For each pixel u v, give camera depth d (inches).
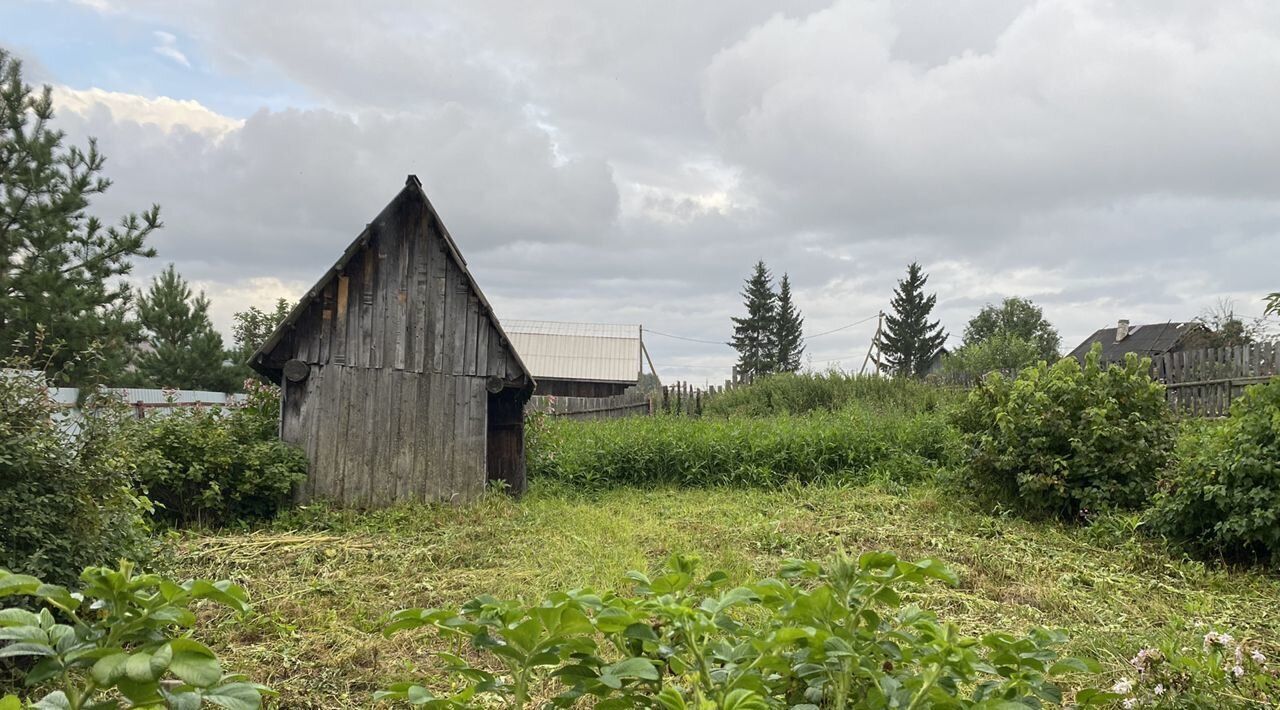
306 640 223.8
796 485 501.4
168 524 387.9
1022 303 2787.9
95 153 597.6
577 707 168.1
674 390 995.3
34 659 178.9
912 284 2498.8
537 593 269.1
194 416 441.4
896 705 82.7
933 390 841.5
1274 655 210.4
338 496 446.6
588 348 1392.7
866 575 89.7
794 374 967.0
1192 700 154.3
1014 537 356.2
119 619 70.5
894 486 484.7
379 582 291.4
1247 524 294.8
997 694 90.2
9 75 580.1
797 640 86.4
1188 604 256.7
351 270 458.3
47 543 194.5
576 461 550.6
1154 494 347.9
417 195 465.4
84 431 224.4
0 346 502.0
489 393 480.4
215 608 247.4
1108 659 202.8
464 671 89.7
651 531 383.2
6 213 561.0
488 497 459.5
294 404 449.1
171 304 957.2
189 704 67.3
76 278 576.1
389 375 459.2
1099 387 403.9
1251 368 517.0
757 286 2815.0
